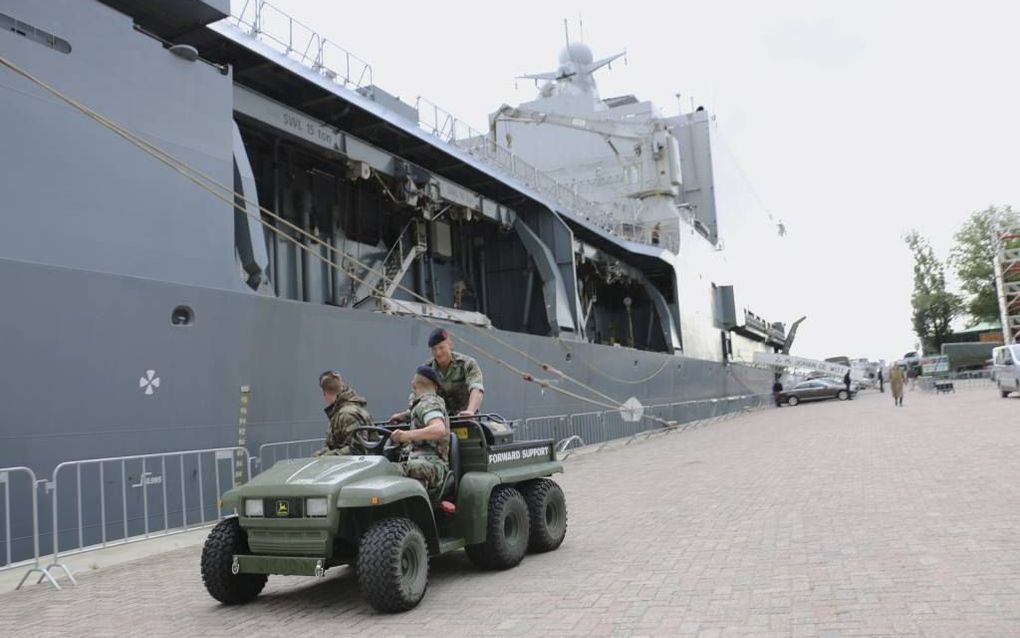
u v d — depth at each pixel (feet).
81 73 31.04
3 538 25.67
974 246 211.20
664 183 112.57
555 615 16.05
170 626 17.28
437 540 18.67
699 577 18.56
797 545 21.38
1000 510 23.86
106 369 29.43
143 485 28.76
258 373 36.78
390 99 57.77
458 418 21.31
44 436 27.17
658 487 37.76
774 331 189.16
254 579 19.25
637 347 115.14
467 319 61.16
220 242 36.63
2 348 25.98
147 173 33.40
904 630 13.46
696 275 121.08
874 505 26.73
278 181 53.57
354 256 62.34
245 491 18.01
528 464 23.30
